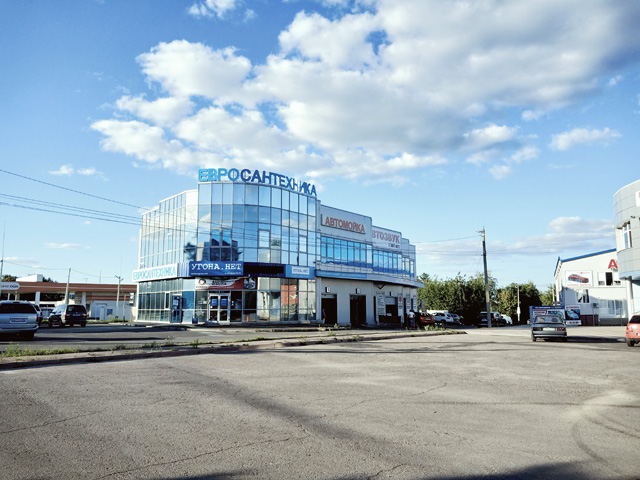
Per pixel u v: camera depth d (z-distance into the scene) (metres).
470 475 4.88
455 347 20.08
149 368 12.41
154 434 6.22
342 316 46.03
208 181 40.31
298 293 41.78
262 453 5.50
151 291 44.94
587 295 54.06
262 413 7.48
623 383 10.84
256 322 38.75
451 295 79.25
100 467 4.98
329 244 46.53
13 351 14.34
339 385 10.16
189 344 18.47
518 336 29.97
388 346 20.31
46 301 84.62
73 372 11.48
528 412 7.81
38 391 8.95
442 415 7.52
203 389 9.43
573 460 5.41
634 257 38.19
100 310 77.00
